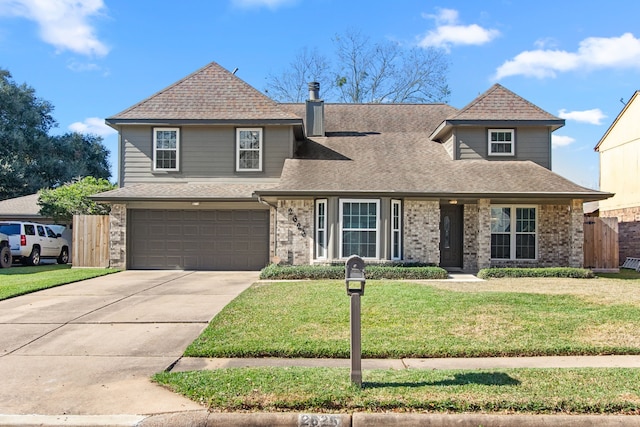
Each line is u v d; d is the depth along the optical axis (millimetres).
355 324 5070
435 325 7551
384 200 14719
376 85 35156
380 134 20203
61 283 12398
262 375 5391
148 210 16453
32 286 11539
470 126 17328
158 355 6434
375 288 10898
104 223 16578
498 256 15875
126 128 17344
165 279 13766
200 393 4867
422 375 5379
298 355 6367
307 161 16969
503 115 17297
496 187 14812
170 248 16453
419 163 17062
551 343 6656
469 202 15695
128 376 5598
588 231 16094
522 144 17516
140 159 17297
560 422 4344
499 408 4531
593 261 15992
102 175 41500
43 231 19375
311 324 7652
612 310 8516
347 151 18219
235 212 16500
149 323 8125
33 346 6840
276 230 15383
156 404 4754
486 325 7551
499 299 9383
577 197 14469
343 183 14844
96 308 9289
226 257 16453
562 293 10344
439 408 4539
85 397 4961
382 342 6711
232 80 18125
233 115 17094
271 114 17141
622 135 20016
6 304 9680
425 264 15000
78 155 39688
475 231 16016
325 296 9922
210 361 6199
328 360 6246
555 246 15867
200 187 16828
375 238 14742
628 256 19328
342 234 14703
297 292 10508
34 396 5008
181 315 8680
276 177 17281
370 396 4711
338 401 4617
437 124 21094
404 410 4531
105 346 6840
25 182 33906
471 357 6352
